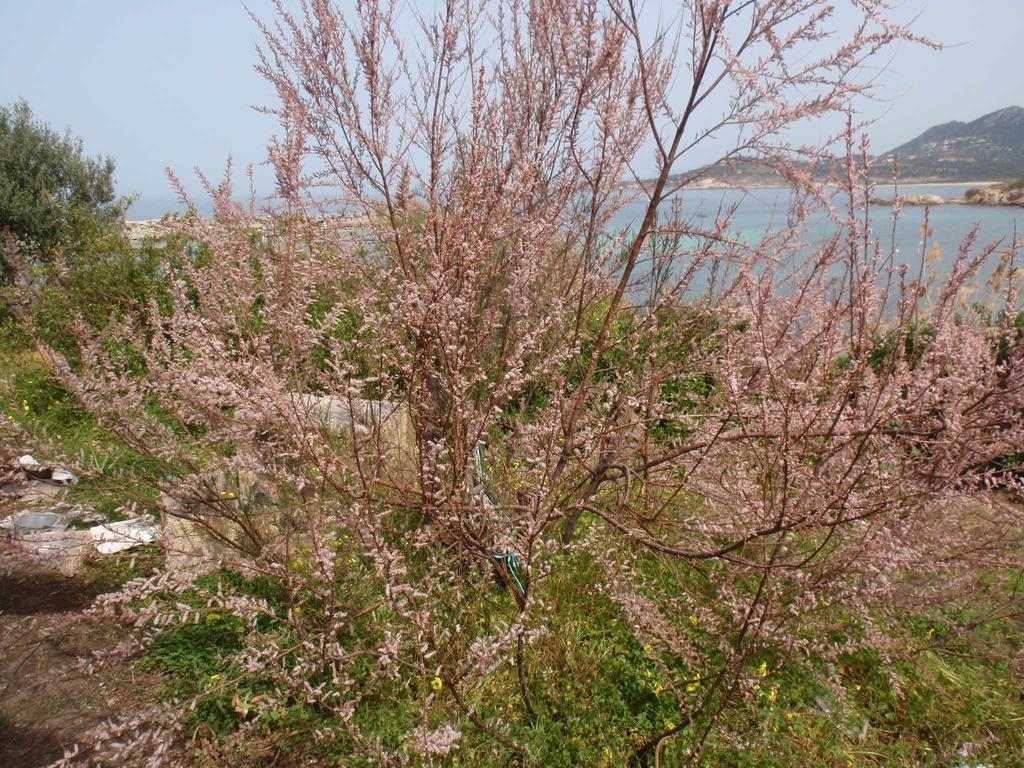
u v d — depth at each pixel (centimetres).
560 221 318
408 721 267
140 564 363
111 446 393
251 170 325
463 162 312
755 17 244
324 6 294
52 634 309
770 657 307
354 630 301
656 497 369
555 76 311
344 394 267
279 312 309
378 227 335
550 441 265
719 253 282
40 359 616
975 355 299
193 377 266
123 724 241
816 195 240
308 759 261
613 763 257
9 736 269
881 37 220
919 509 252
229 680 292
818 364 302
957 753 269
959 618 334
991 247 247
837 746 268
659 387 348
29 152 1047
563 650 300
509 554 303
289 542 309
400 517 354
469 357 296
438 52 307
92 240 663
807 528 263
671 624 307
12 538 329
